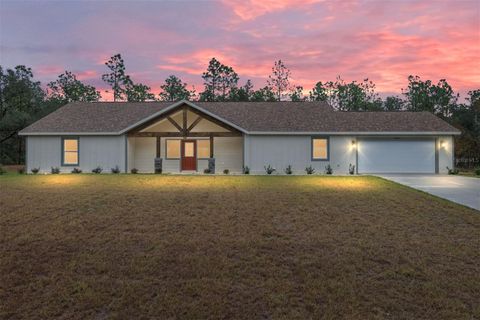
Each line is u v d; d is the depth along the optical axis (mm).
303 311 4191
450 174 20516
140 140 22078
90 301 4367
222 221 8102
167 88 53188
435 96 53438
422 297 4535
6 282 4855
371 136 21047
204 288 4723
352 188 13305
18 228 7285
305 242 6637
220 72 52656
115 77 51750
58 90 53219
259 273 5227
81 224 7648
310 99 52656
